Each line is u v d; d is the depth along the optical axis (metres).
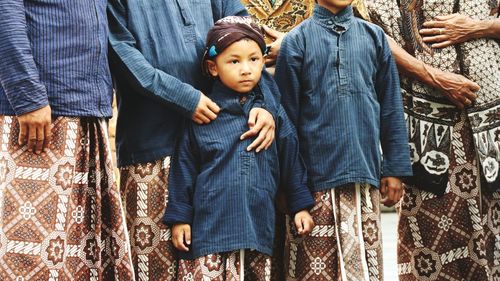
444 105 3.63
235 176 3.13
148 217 3.19
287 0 3.69
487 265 3.61
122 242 3.00
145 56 3.22
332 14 3.42
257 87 3.29
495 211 3.72
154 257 3.18
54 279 2.86
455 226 3.63
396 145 3.38
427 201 3.65
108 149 3.05
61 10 2.96
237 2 3.52
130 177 3.25
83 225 2.98
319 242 3.29
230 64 3.21
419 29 3.66
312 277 3.29
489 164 3.59
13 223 2.83
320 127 3.32
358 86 3.33
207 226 3.10
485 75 3.62
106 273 3.06
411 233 3.70
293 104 3.38
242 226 3.08
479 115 3.62
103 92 3.05
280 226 3.48
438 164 3.61
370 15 3.69
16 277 2.81
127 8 3.27
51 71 2.93
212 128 3.20
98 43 3.04
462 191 3.64
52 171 2.89
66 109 2.94
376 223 3.30
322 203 3.30
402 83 3.68
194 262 3.11
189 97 3.16
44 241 2.85
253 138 3.20
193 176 3.20
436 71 3.59
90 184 3.03
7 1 2.82
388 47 3.47
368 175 3.26
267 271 3.17
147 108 3.24
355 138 3.28
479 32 3.62
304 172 3.31
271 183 3.21
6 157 2.87
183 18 3.30
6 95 2.86
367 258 3.28
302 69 3.39
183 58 3.25
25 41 2.84
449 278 3.63
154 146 3.22
